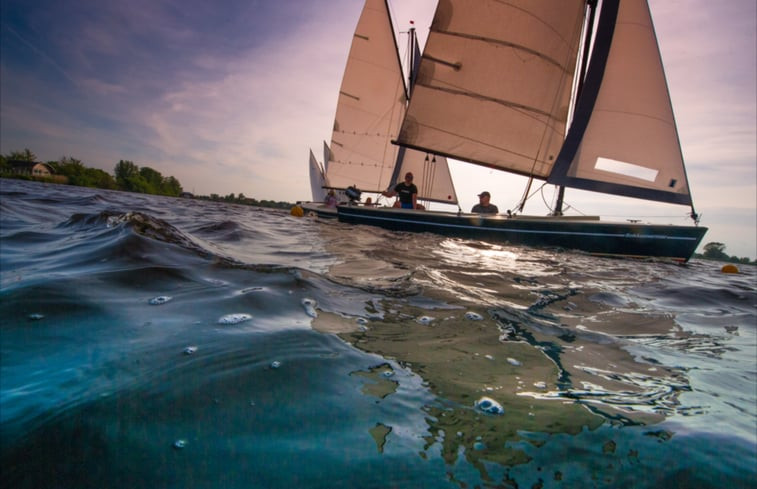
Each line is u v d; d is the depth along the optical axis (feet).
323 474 2.26
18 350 3.52
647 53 21.47
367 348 4.23
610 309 7.60
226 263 8.00
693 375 4.31
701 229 18.80
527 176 26.78
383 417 2.89
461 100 26.84
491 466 2.42
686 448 2.73
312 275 7.73
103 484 2.08
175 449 2.37
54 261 7.06
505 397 3.35
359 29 45.03
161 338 3.98
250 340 4.08
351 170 51.57
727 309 8.64
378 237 19.75
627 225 19.48
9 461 2.19
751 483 2.37
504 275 10.46
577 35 24.39
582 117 23.50
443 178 49.24
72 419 2.56
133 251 7.77
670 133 21.27
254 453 2.39
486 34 25.25
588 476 2.38
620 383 3.91
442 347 4.48
